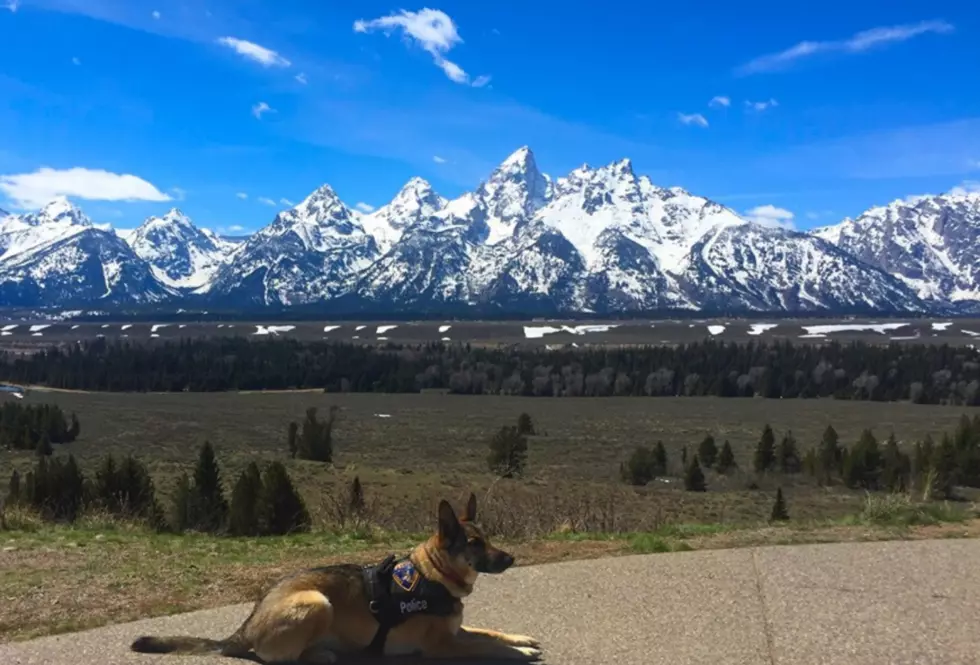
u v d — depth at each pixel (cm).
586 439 6141
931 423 7250
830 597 591
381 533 996
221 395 10475
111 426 6594
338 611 484
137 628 544
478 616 566
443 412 8412
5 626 554
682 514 2570
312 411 4909
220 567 740
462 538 493
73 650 496
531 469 4409
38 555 838
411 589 486
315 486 2794
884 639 502
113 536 1016
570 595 611
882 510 958
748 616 550
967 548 747
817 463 4316
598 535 886
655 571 674
